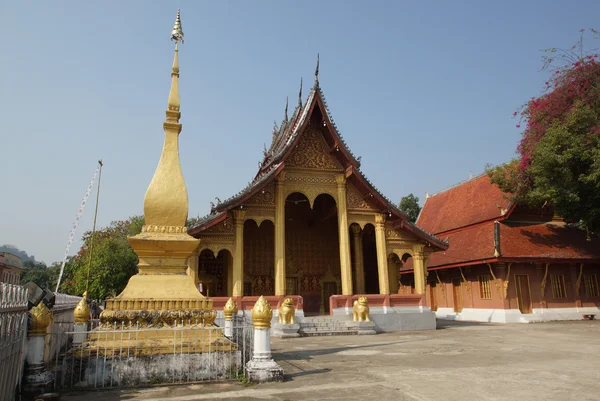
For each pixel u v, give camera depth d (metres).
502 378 9.30
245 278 27.77
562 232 31.34
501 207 30.72
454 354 13.25
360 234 28.22
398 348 15.02
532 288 28.50
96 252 40.59
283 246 22.58
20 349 7.90
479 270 30.02
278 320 21.02
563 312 28.59
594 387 8.37
